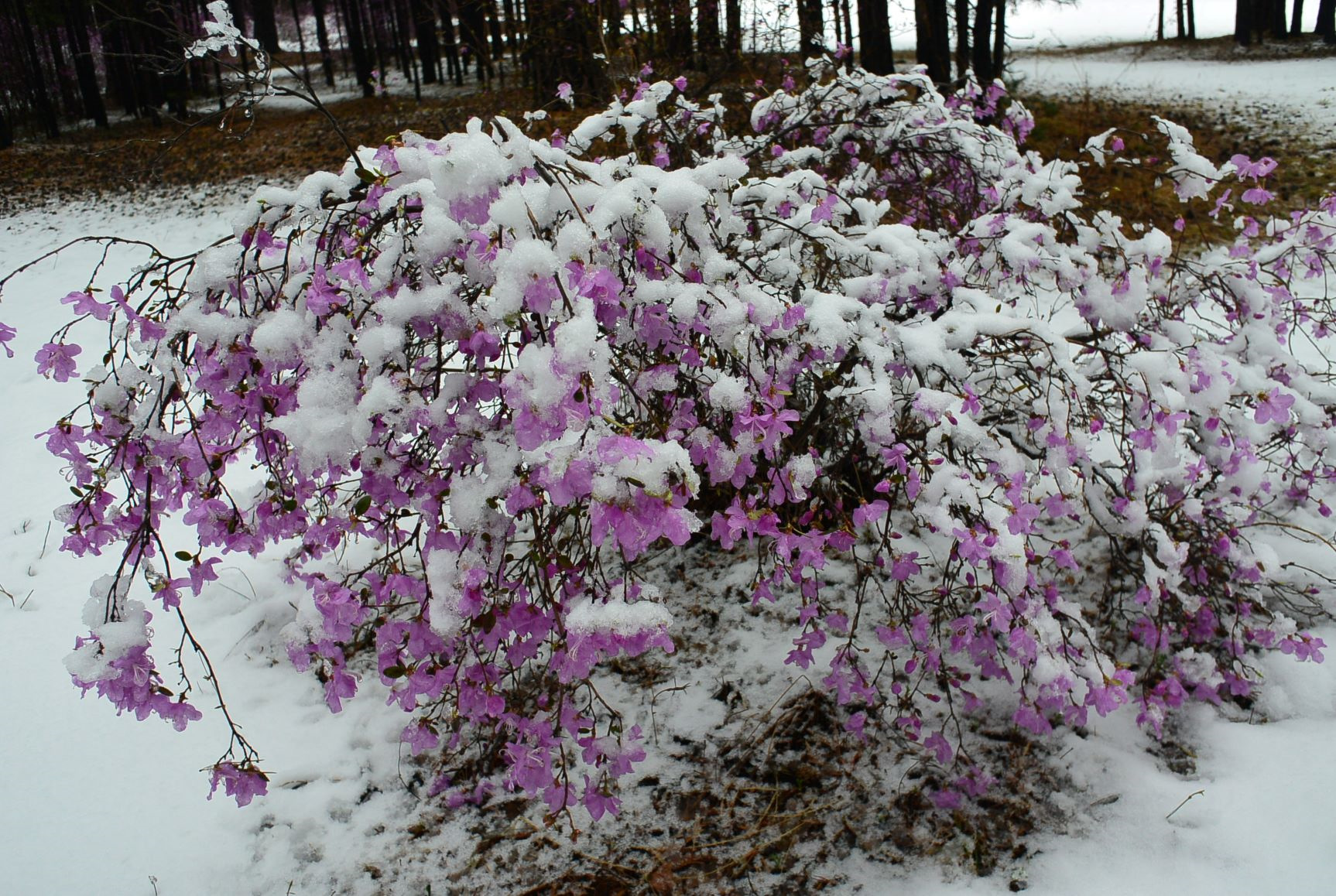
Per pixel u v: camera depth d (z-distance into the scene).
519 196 1.63
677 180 1.96
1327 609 3.11
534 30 7.34
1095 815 2.42
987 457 2.27
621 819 2.50
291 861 2.39
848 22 9.19
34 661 3.05
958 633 2.54
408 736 2.26
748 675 2.93
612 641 1.68
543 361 1.45
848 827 2.45
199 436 1.90
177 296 1.99
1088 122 9.95
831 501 2.47
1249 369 2.92
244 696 2.92
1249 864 2.18
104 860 2.37
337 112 14.85
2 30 15.96
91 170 13.23
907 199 3.86
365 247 1.86
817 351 2.13
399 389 1.73
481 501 1.73
